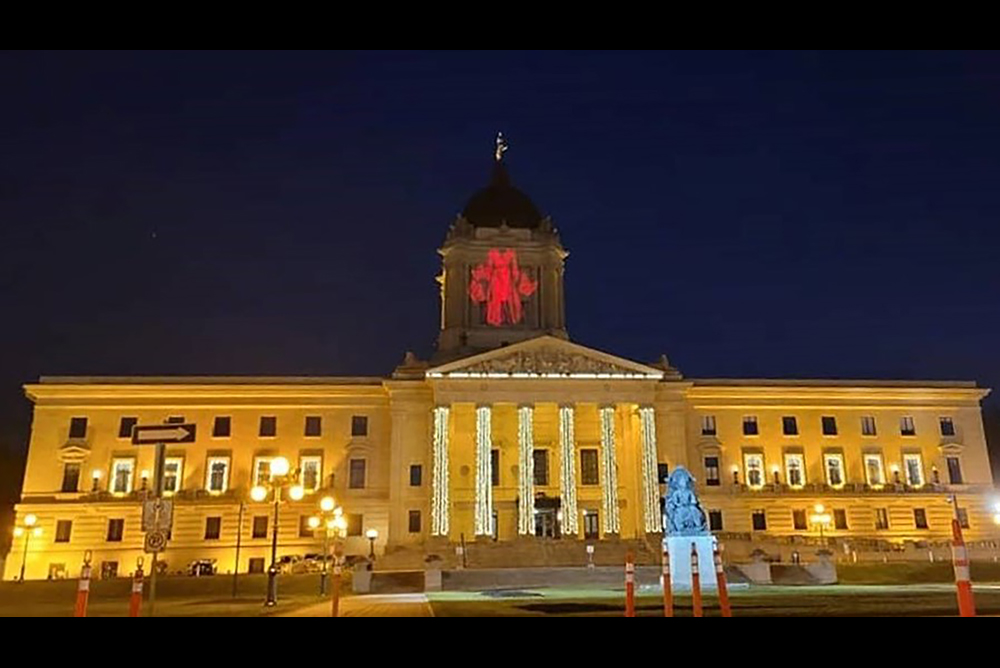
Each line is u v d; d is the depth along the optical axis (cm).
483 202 10688
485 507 8081
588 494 8750
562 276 10225
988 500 9244
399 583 5750
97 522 8356
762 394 9288
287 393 8875
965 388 9581
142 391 8744
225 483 8575
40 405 8650
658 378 8500
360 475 8712
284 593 5509
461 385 8362
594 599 3516
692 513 4384
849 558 7344
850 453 9256
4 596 5488
